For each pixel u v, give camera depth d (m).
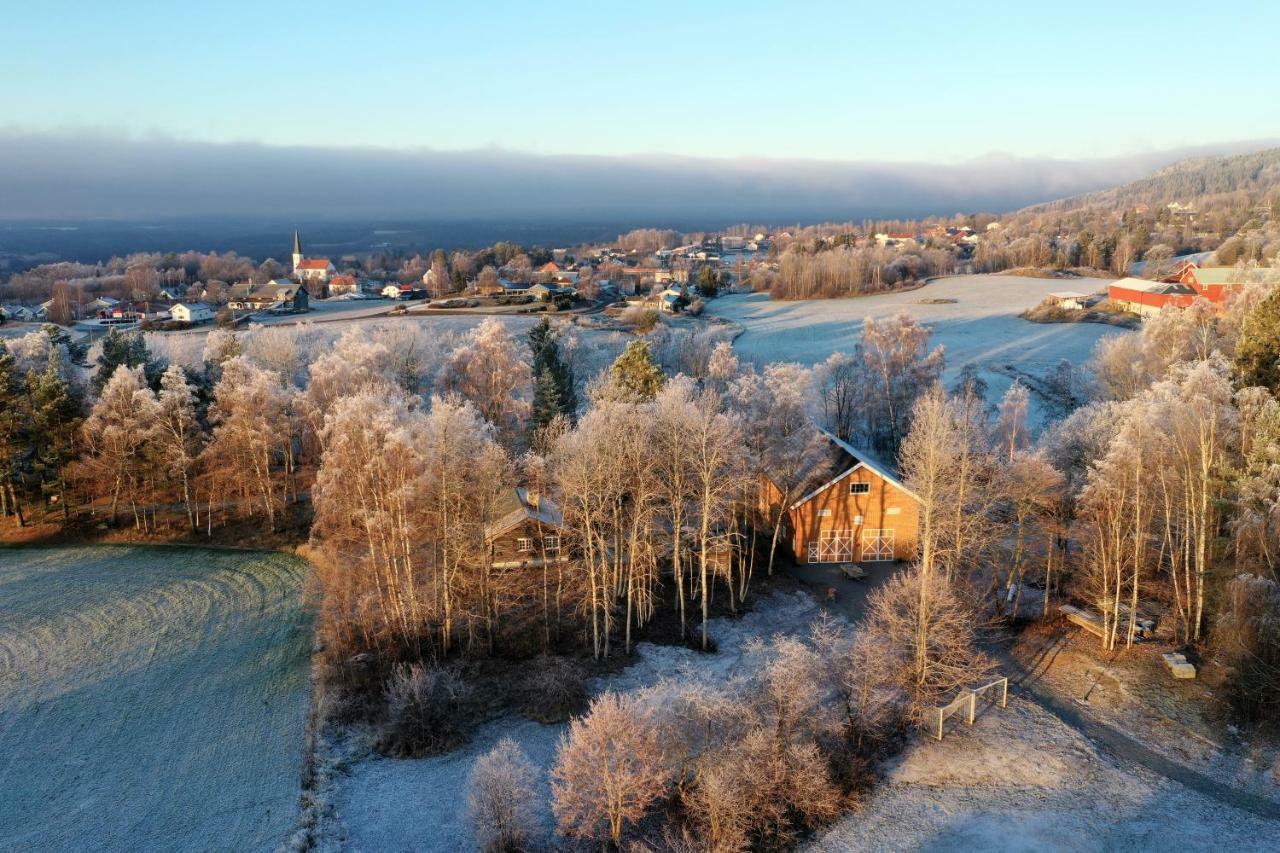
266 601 59.06
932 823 36.09
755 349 136.38
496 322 84.50
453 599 51.53
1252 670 39.84
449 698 44.22
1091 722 42.66
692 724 37.28
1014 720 43.09
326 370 77.50
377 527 48.94
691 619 54.38
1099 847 34.06
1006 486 55.03
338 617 51.75
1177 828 34.88
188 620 56.28
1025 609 54.28
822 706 42.47
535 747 42.06
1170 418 49.47
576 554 56.94
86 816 37.62
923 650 43.03
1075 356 117.88
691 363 107.69
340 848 35.47
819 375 95.44
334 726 44.12
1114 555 49.12
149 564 65.50
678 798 36.62
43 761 41.44
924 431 55.97
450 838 36.09
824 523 62.09
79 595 59.97
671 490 53.31
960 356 122.19
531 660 49.22
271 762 41.66
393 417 51.66
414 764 41.19
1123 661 47.41
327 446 60.56
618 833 34.06
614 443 51.22
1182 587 53.38
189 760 41.69
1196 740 40.38
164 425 70.50
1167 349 76.62
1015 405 74.19
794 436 61.94
